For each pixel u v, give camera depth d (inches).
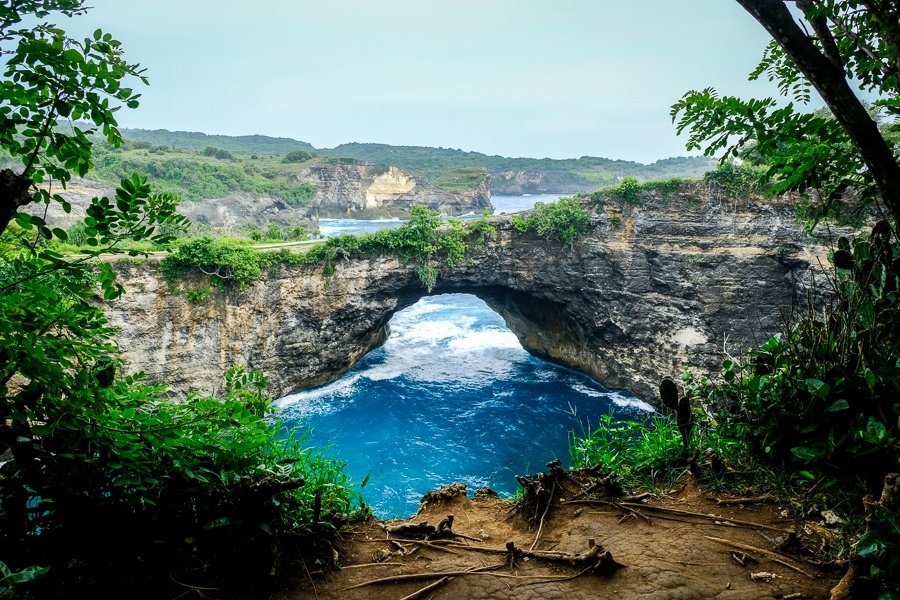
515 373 1999.3
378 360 2096.5
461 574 176.9
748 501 212.7
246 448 185.6
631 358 1772.9
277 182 4589.1
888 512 141.9
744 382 260.8
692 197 1609.3
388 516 1083.9
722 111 227.6
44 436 161.2
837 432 211.3
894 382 198.5
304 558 183.0
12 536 154.6
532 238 1795.0
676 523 205.6
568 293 1834.4
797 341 254.1
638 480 249.0
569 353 2003.0
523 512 231.6
